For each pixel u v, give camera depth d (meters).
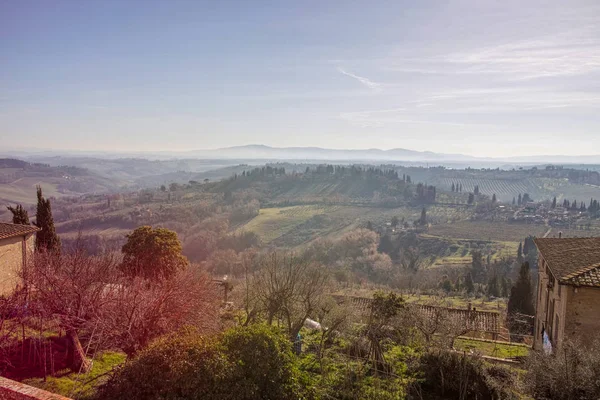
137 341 12.09
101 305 12.73
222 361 8.51
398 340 14.02
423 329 13.91
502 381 11.09
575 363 9.81
